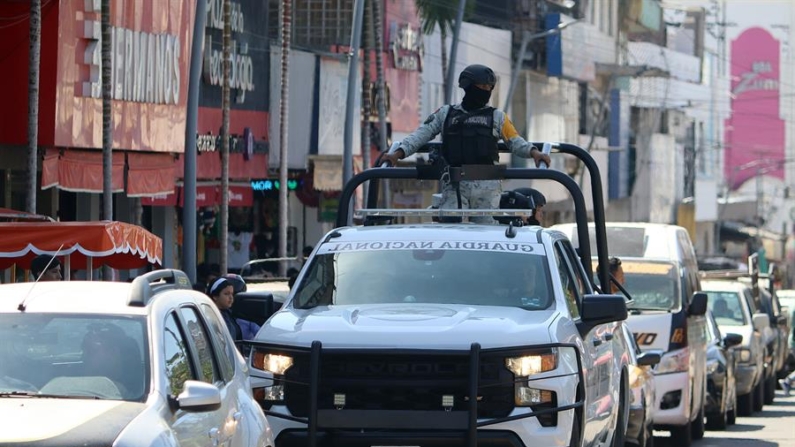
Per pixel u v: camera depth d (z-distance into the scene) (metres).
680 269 42.56
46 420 15.12
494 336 21.27
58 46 55.62
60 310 17.33
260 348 21.92
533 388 21.22
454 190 26.81
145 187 63.69
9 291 18.00
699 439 44.78
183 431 16.39
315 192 88.06
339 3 87.12
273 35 86.50
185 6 67.12
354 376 21.38
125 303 17.45
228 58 69.06
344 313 22.44
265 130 80.44
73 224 35.34
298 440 21.50
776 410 62.50
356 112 89.19
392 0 95.81
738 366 56.78
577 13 139.50
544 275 23.53
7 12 54.91
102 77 54.41
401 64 97.00
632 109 166.25
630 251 43.59
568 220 141.88
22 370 16.69
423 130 26.89
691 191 192.38
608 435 26.25
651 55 176.75
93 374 16.58
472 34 115.94
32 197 50.31
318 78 83.94
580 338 22.88
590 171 28.22
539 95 131.25
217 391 16.52
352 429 21.28
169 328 17.61
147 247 38.38
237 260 79.69
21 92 55.19
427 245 24.16
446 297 23.30
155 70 63.97
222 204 68.81
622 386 29.16
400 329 21.42
